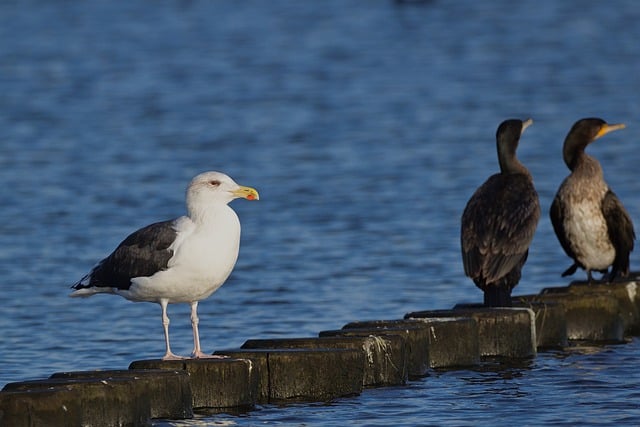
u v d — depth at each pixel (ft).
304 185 90.89
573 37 176.55
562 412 35.60
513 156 46.06
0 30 188.14
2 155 104.63
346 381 37.76
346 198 85.56
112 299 57.77
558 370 41.86
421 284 60.54
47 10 206.28
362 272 63.62
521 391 38.60
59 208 82.69
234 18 197.88
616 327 47.73
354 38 179.32
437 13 201.36
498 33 181.88
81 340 49.21
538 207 44.91
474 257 43.83
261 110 127.85
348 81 146.20
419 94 136.77
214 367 35.60
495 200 44.42
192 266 36.11
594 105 127.44
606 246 48.32
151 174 95.55
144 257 36.45
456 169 95.96
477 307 45.62
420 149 105.29
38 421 30.86
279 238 73.36
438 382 40.04
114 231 75.46
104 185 91.04
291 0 216.74
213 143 109.91
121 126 119.44
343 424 34.45
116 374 34.01
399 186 89.56
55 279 62.95
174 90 141.08
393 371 39.55
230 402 35.73
